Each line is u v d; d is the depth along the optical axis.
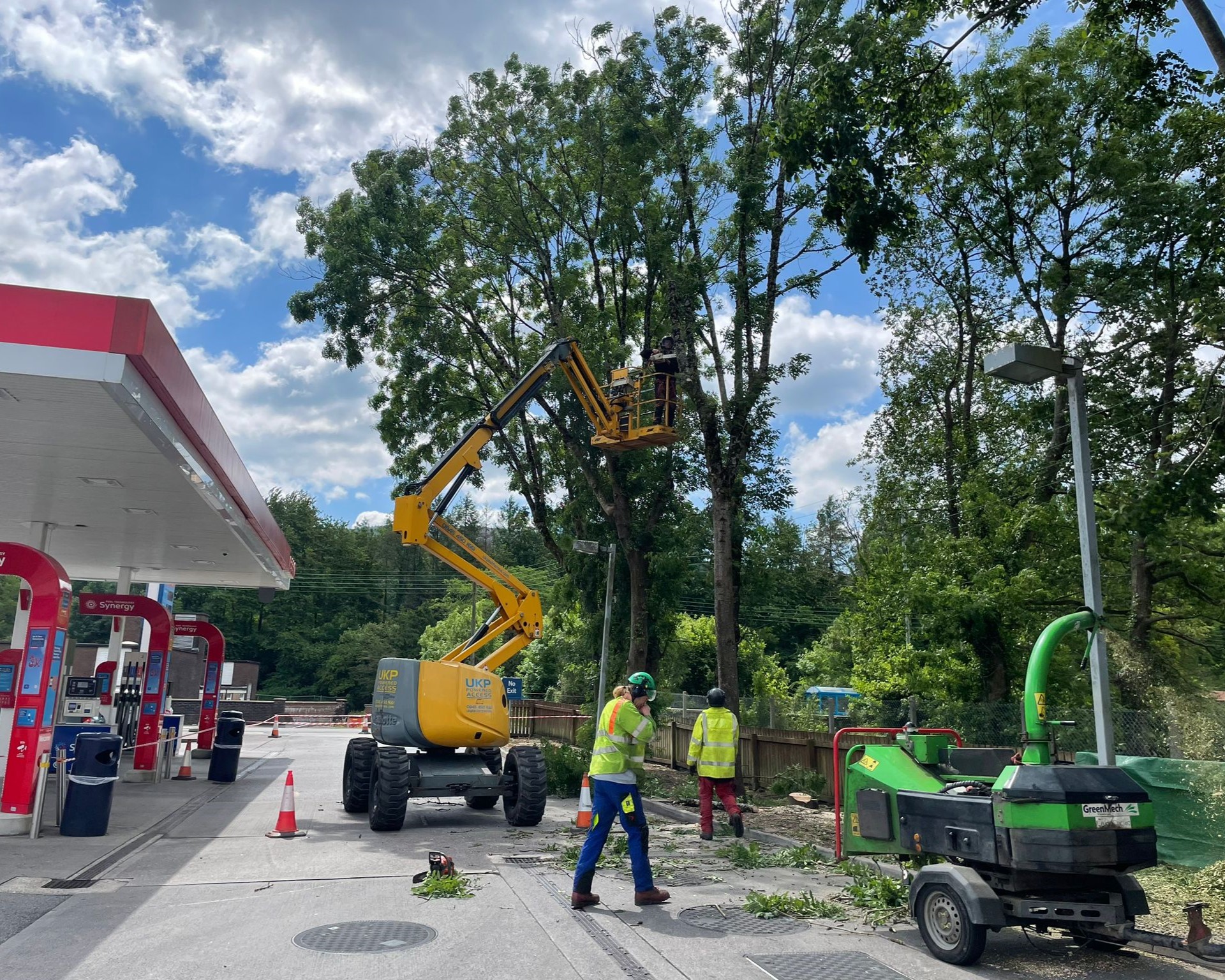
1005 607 17.27
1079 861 5.82
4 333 8.67
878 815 7.48
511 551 89.81
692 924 7.20
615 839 11.69
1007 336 20.70
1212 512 10.79
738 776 16.59
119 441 11.32
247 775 19.69
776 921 7.34
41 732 10.95
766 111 18.69
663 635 26.02
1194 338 17.03
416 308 24.59
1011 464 20.31
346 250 24.11
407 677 13.14
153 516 16.47
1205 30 10.03
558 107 22.84
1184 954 5.65
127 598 18.00
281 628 85.94
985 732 15.02
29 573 11.12
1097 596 8.62
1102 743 8.21
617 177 20.77
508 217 23.69
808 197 18.83
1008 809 6.08
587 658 31.48
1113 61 14.37
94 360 8.84
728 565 18.11
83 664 44.12
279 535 22.19
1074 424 9.21
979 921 5.95
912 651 18.97
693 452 24.12
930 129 12.49
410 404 25.72
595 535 25.97
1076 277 18.66
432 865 8.80
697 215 20.95
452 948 6.43
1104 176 18.64
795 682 53.88
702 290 19.17
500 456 26.62
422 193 25.08
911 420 22.95
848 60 11.77
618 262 24.56
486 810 14.86
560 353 16.78
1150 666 18.70
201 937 6.66
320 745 30.50
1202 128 11.84
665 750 25.09
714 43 19.62
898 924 7.30
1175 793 10.17
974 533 19.66
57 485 14.09
